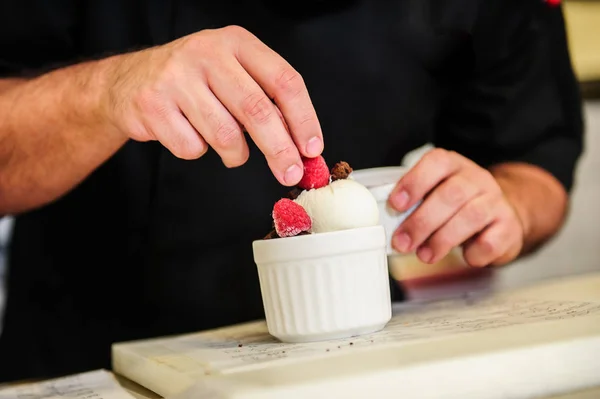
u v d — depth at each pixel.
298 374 0.61
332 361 0.64
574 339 0.63
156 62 0.73
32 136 0.85
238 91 0.70
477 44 1.09
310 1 1.02
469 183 0.83
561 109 1.13
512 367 0.62
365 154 1.06
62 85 0.84
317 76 1.04
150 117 0.71
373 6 1.04
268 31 1.02
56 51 1.02
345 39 1.04
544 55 1.11
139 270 1.04
